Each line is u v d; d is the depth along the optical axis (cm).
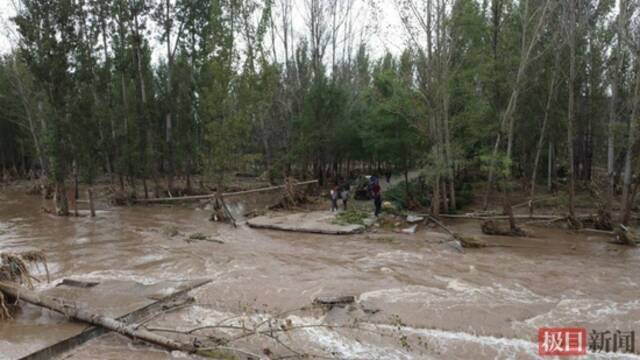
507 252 1458
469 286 1052
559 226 1944
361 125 3384
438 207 2130
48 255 1410
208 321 850
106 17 2898
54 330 789
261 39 2434
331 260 1336
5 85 3438
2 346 720
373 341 744
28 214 2380
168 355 710
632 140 1741
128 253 1438
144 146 2984
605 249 1513
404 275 1157
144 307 882
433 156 2123
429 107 2111
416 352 704
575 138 3042
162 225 2041
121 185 2930
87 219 2220
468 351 705
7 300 907
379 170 4722
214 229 1938
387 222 1962
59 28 2303
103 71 2881
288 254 1422
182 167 3559
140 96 3061
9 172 4659
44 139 2369
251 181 3919
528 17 2067
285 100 3522
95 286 1032
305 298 953
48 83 2300
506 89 2234
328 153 3644
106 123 2855
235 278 1122
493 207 2527
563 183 3328
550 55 2288
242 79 2323
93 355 714
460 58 2223
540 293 1002
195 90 3072
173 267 1254
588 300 948
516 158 3158
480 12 2153
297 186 2698
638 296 980
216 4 2341
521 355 691
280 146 3656
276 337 707
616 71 1911
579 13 1973
